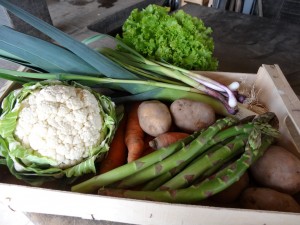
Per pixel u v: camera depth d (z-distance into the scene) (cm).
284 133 70
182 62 87
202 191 54
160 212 51
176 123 75
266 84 80
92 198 51
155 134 73
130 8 191
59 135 61
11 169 62
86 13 182
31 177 63
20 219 108
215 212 49
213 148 61
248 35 142
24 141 60
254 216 48
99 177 58
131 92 78
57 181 67
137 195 54
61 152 61
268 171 60
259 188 59
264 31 145
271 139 63
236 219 50
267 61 123
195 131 71
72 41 66
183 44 87
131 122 78
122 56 83
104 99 71
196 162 59
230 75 85
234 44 134
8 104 66
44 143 60
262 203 57
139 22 93
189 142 62
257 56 126
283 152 61
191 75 80
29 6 142
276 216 48
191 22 92
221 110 81
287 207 55
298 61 123
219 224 52
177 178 57
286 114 69
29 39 64
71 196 52
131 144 71
